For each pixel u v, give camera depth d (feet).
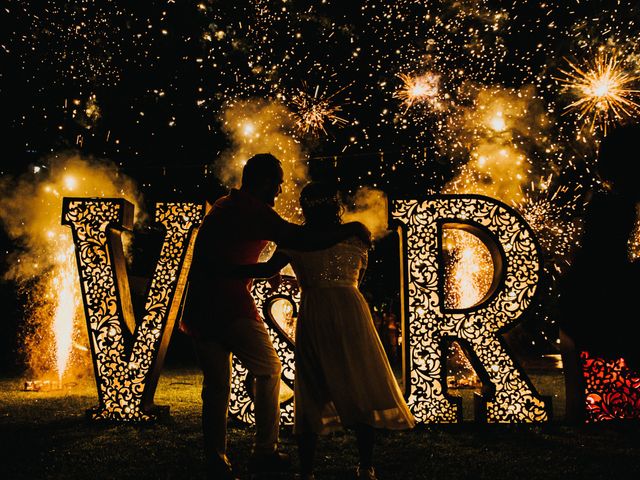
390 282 34.78
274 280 12.99
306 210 11.00
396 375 27.17
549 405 14.83
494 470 10.81
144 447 12.71
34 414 16.46
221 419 10.75
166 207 16.10
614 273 5.75
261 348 10.80
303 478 10.23
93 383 23.31
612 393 14.67
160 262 15.93
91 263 16.03
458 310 15.15
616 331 5.65
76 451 12.35
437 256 15.33
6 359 30.25
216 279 10.87
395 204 15.57
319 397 10.50
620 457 11.60
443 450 12.32
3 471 10.89
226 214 10.99
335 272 10.71
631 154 5.92
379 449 12.44
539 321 35.35
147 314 15.72
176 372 27.68
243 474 10.88
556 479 10.25
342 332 10.36
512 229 15.28
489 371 14.96
